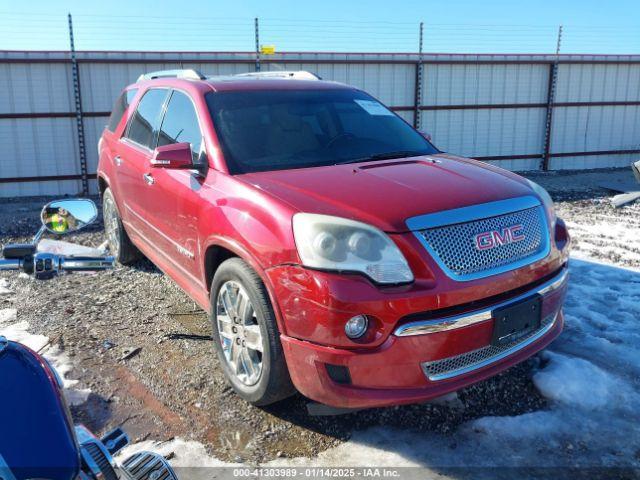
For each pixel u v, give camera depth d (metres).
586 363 3.48
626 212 9.10
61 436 1.34
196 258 3.59
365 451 2.81
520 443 2.84
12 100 11.61
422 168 3.31
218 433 2.97
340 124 4.00
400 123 4.35
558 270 3.16
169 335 4.18
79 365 3.74
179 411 3.19
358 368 2.56
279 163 3.49
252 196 2.99
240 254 2.95
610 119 15.76
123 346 4.01
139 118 4.95
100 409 3.22
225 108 3.80
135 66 12.09
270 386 2.90
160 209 4.11
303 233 2.63
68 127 11.97
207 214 3.30
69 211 2.23
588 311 4.44
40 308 4.79
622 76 15.52
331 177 3.10
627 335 4.02
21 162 11.88
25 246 2.11
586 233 7.46
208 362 3.74
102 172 5.71
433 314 2.59
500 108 14.80
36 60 11.48
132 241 5.21
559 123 15.34
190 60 12.31
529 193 3.09
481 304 2.71
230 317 3.19
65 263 2.11
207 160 3.54
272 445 2.87
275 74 4.96
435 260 2.59
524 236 2.90
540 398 3.24
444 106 14.31
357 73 13.52
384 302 2.50
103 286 5.30
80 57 11.72
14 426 1.32
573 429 2.94
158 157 3.37
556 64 14.81
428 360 2.59
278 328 2.79
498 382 3.38
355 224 2.59
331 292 2.51
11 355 1.50
